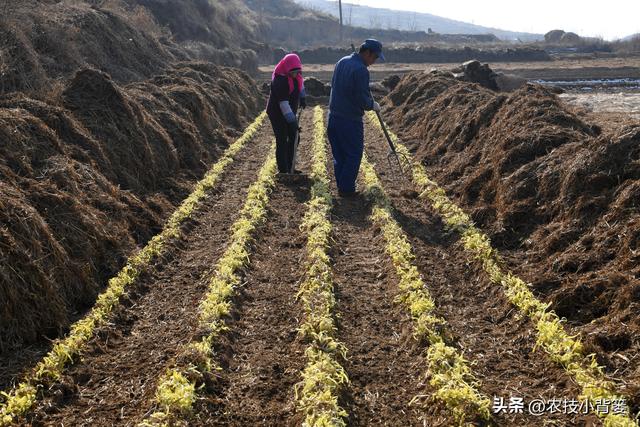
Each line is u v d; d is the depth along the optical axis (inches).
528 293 251.9
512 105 454.0
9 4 602.5
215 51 1507.1
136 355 225.5
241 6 2861.7
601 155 305.6
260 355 225.3
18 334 222.5
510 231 325.1
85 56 665.6
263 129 746.8
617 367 200.4
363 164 508.1
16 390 193.3
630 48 2704.2
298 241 342.0
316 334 227.5
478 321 248.4
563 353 209.8
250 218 372.5
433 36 3580.2
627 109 798.5
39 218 259.0
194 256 325.1
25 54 504.7
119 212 332.5
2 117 317.4
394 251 307.6
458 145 499.5
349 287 283.6
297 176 472.4
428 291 265.7
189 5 1738.4
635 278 232.5
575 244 277.9
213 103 693.3
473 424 177.3
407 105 755.4
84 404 195.9
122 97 433.7
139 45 811.4
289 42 2822.3
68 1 801.6
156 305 266.8
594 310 236.8
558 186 321.1
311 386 192.2
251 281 289.1
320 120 773.9
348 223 377.7
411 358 222.1
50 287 240.8
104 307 250.4
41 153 320.2
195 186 453.7
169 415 178.9
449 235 342.0
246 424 186.4
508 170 369.1
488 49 2330.2
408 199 422.0
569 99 920.3
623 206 272.7
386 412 192.9
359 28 3420.3
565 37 3196.4
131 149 411.2
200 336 225.8
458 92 623.2
